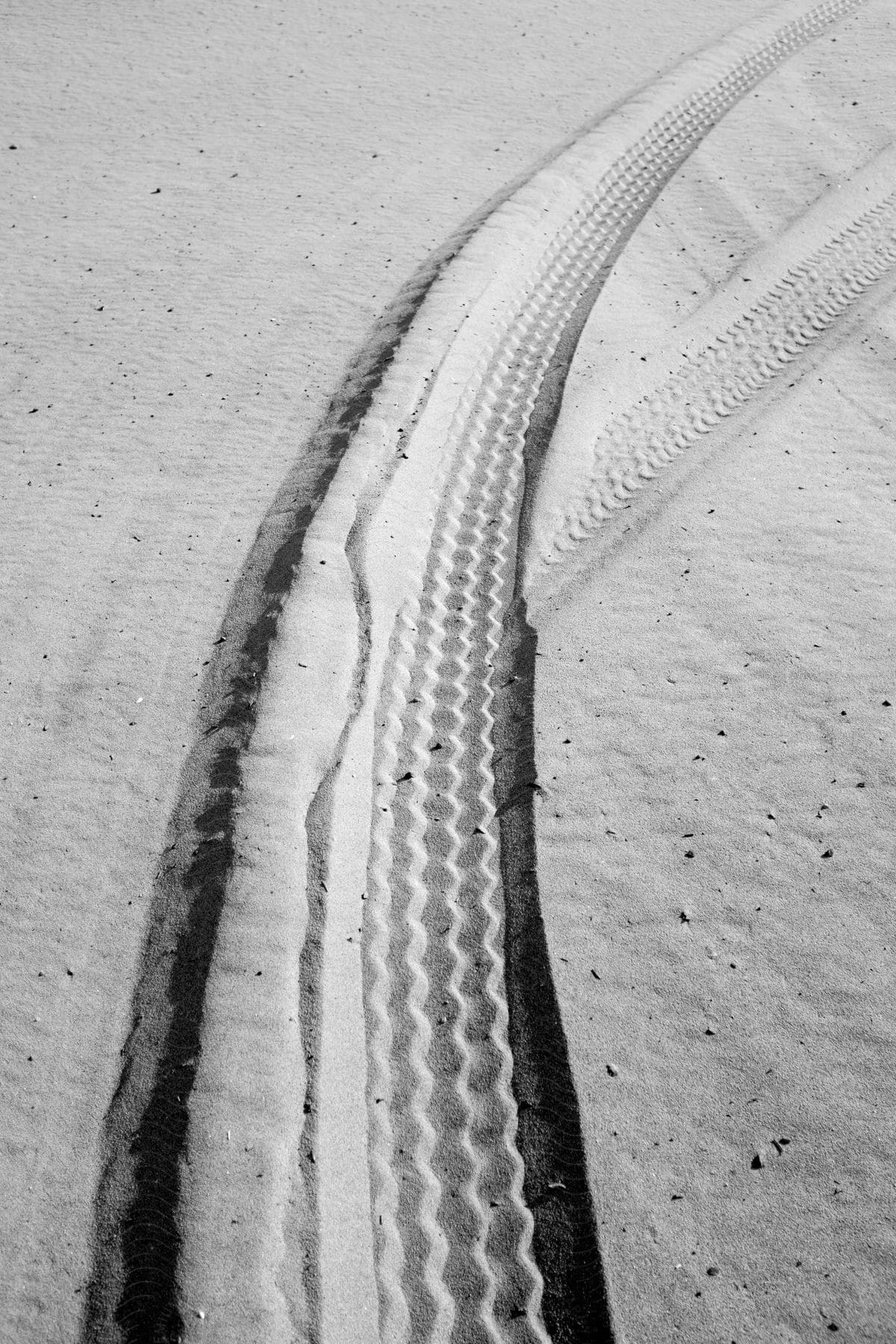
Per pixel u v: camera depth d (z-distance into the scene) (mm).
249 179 12297
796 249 10922
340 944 5312
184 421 8641
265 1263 4176
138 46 15961
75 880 5465
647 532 7816
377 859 5801
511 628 7156
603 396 8969
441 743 6453
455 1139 4785
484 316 9758
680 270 10664
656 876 5664
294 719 6188
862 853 5707
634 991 5195
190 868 5480
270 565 7211
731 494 8117
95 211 11703
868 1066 4879
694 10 16984
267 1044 4785
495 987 5285
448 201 11727
